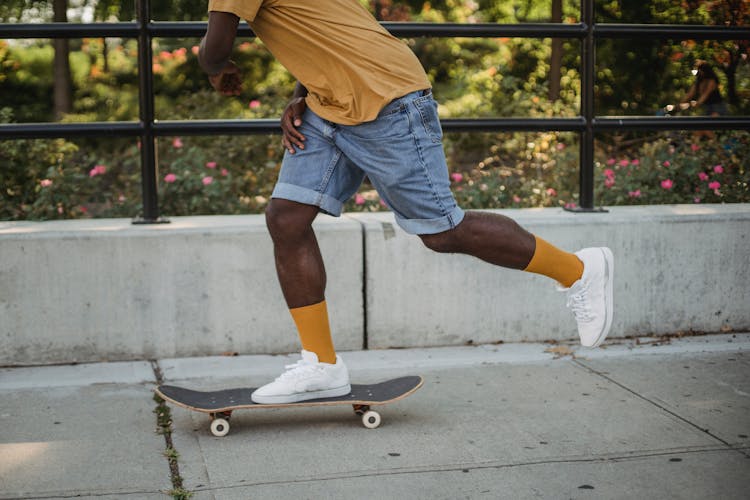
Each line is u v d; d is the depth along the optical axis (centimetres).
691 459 259
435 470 253
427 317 379
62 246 353
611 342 388
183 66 793
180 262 361
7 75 845
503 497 234
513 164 608
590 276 287
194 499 235
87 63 860
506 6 875
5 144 463
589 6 392
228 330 367
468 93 787
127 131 369
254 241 363
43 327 356
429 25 382
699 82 584
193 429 290
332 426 293
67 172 462
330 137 274
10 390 328
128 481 247
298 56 272
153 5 811
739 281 398
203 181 462
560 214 394
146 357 364
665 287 393
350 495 236
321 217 388
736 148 493
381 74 265
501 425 291
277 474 252
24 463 260
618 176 500
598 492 236
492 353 372
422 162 267
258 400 283
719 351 374
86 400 318
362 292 374
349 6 274
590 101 396
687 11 646
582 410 304
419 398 320
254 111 543
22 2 832
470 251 278
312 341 288
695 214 392
